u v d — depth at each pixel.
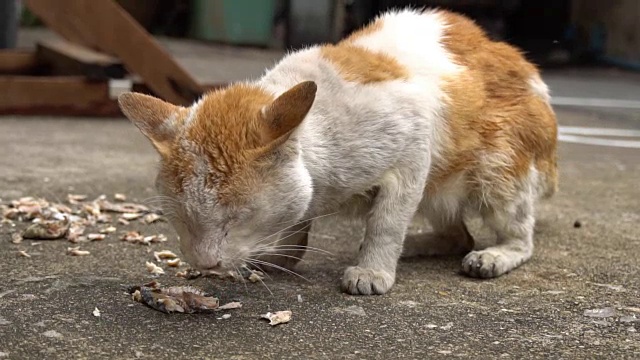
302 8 2.64
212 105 0.81
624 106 2.34
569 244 1.03
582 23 3.54
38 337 0.76
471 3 2.88
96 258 0.94
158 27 3.98
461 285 0.90
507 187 0.96
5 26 2.20
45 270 0.90
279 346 0.76
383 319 0.81
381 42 0.95
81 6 1.71
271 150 0.78
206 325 0.79
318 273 0.92
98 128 1.72
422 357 0.75
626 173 1.43
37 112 1.82
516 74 0.99
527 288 0.89
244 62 3.06
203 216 0.78
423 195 0.95
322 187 0.87
